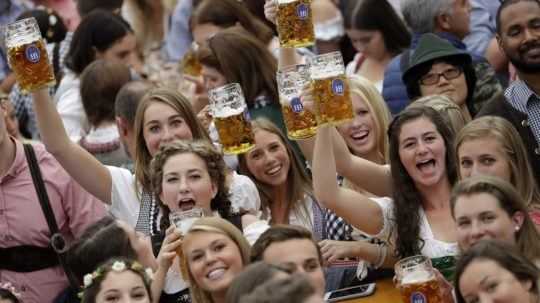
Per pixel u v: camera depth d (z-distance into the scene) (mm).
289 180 17438
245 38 18797
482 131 15312
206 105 20016
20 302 15289
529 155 16875
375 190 16438
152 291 14695
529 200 15281
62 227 16625
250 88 18625
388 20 20875
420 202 15789
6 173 16484
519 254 13148
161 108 16922
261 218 17266
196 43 20953
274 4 16109
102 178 16672
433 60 18031
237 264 14430
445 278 15344
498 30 17219
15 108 22516
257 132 17297
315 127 15414
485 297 13039
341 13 23172
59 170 16672
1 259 16438
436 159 15680
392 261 15906
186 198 15773
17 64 15523
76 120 21516
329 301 15484
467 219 14250
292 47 15695
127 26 22500
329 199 15398
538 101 17047
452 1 19266
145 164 16922
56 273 16516
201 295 14547
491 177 14367
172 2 26000
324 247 15773
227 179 16203
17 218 16422
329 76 14703
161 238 16250
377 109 17391
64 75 22219
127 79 20109
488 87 18703
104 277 14461
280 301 10758
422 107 15875
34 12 23391
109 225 15586
